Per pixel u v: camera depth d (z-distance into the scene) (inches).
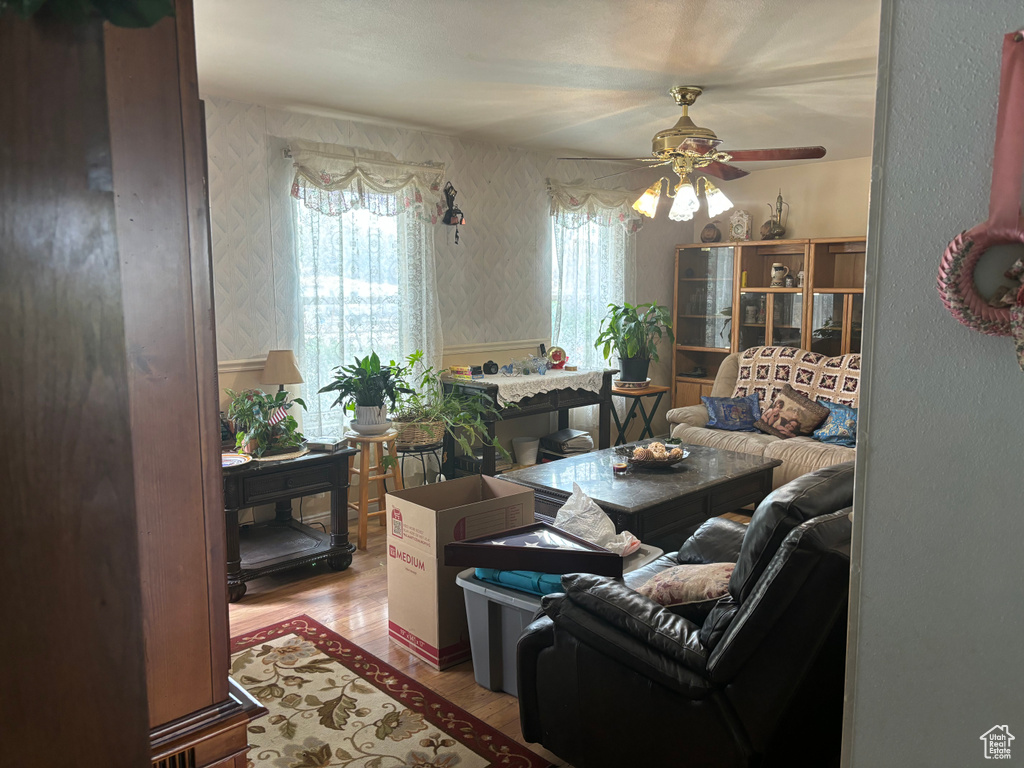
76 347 20.8
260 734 96.7
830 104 161.8
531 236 222.8
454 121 178.7
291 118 170.1
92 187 20.9
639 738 77.6
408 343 194.4
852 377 198.4
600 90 150.2
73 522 21.1
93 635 21.7
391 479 197.3
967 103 40.8
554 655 85.8
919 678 45.8
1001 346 40.9
